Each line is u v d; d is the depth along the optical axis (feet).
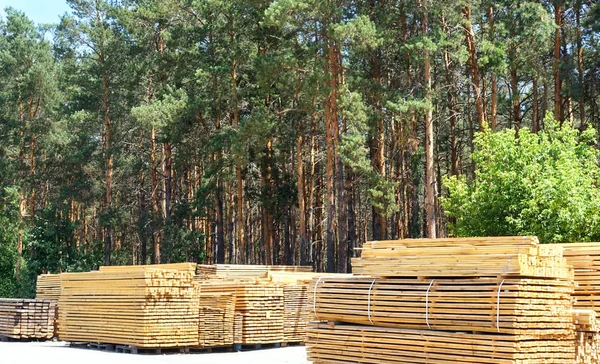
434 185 107.34
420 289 42.65
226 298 73.92
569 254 48.03
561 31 114.21
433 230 105.29
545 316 40.14
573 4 108.78
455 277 41.83
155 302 69.72
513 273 39.04
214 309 72.79
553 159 87.56
